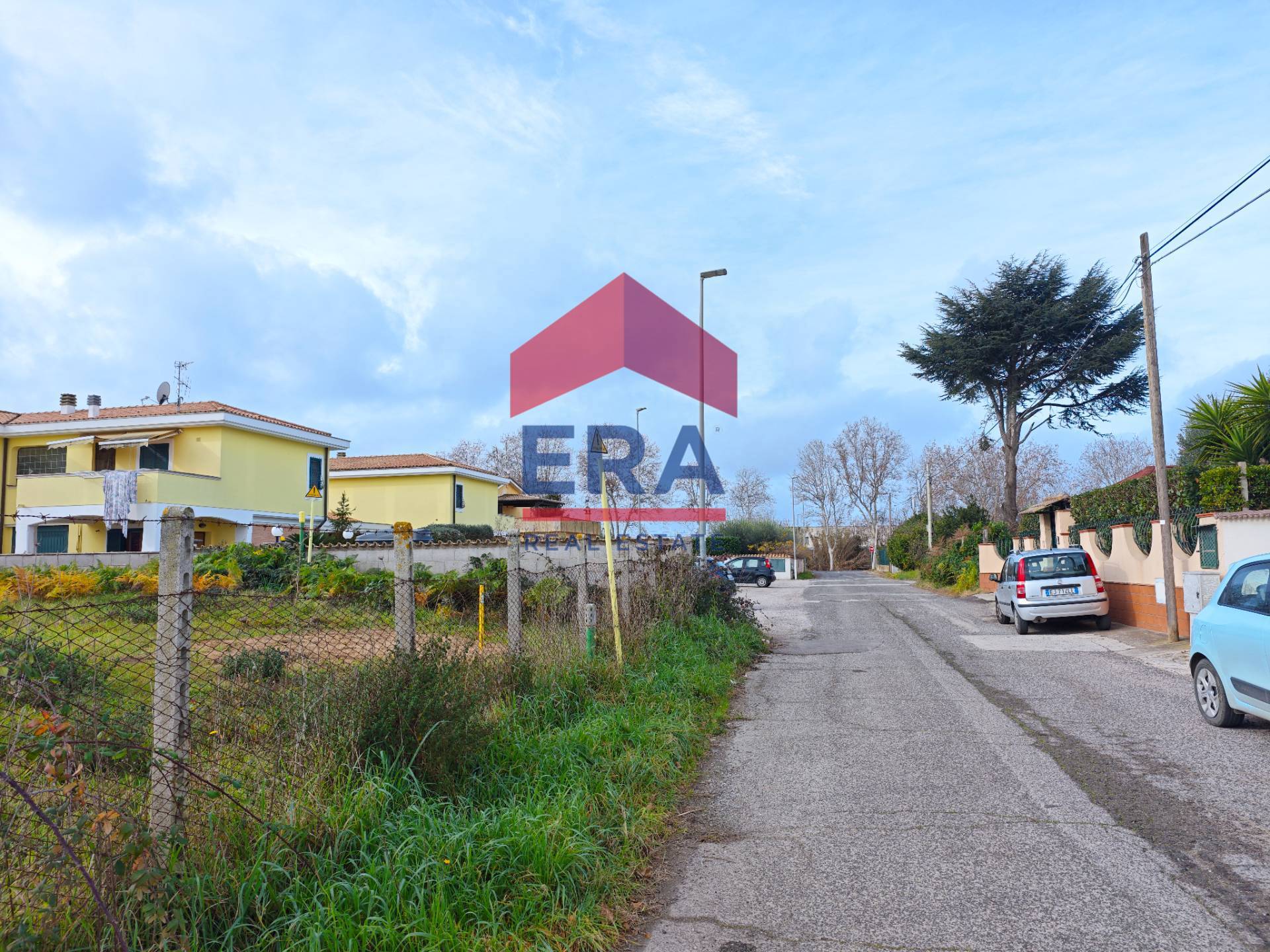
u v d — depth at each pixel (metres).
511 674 7.36
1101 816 5.28
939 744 7.22
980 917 3.93
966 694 9.59
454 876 3.92
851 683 10.53
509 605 7.92
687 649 11.05
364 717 4.87
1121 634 14.95
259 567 17.91
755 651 13.69
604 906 4.10
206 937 3.30
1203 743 7.09
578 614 9.57
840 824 5.29
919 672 11.24
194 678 4.39
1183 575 12.71
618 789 5.66
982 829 5.10
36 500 28.02
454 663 5.64
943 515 50.38
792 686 10.45
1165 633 14.37
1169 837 4.90
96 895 2.83
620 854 4.69
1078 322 32.44
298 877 3.68
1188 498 15.16
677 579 13.60
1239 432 16.14
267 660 4.82
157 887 3.14
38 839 3.14
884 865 4.59
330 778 4.49
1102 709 8.59
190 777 3.64
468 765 5.29
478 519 39.47
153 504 26.53
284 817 4.02
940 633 16.36
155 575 17.03
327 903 3.60
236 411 29.77
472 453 61.16
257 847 3.79
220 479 28.95
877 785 6.09
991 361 34.03
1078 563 15.85
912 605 24.38
